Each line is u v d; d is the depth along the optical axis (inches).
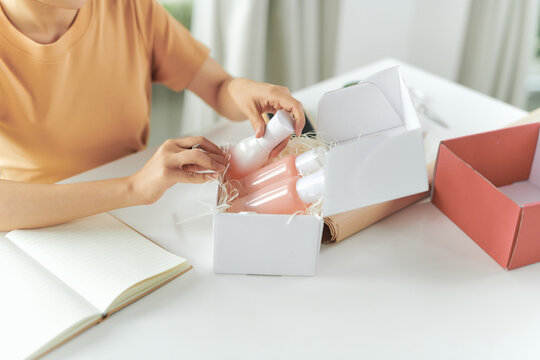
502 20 69.4
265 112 31.7
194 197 30.2
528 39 70.2
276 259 24.3
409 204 30.0
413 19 72.7
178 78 39.1
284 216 22.8
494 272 25.6
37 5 28.7
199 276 24.8
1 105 31.1
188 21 63.9
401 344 21.5
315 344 21.5
